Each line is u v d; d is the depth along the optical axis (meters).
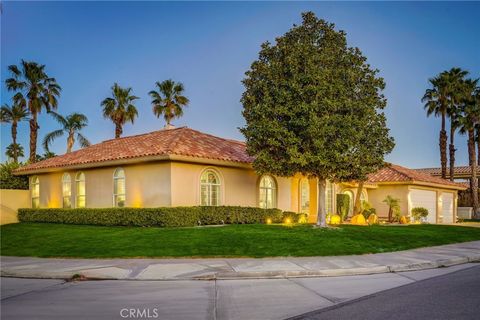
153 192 21.34
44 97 39.81
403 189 32.88
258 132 18.77
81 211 23.19
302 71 18.75
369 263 12.81
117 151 24.06
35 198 28.64
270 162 18.81
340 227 21.12
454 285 9.99
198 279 11.02
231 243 15.45
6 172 30.20
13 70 38.81
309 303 8.34
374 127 18.69
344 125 17.80
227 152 23.81
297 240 16.11
